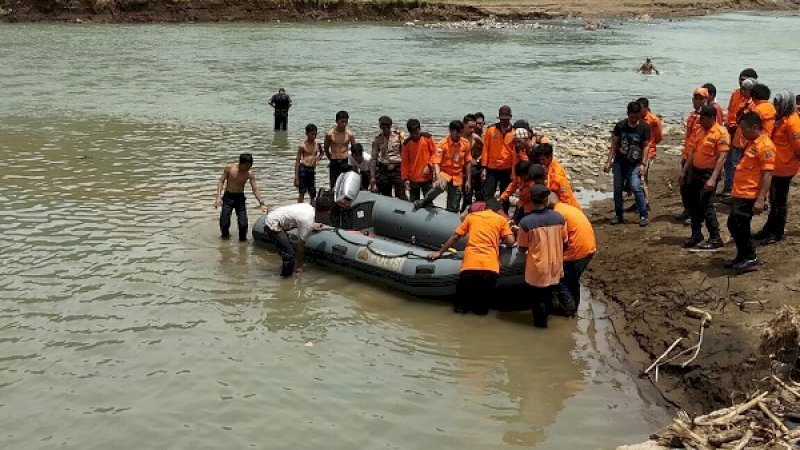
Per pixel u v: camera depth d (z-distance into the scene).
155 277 10.59
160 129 21.61
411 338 9.01
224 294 10.11
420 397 7.70
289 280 10.66
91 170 16.61
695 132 10.66
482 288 9.48
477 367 8.34
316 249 11.09
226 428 7.09
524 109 26.19
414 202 12.17
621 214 12.56
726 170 12.76
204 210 13.81
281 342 8.84
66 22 54.50
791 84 32.22
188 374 8.03
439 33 54.38
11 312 9.34
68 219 13.02
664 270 10.09
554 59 41.03
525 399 7.68
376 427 7.15
